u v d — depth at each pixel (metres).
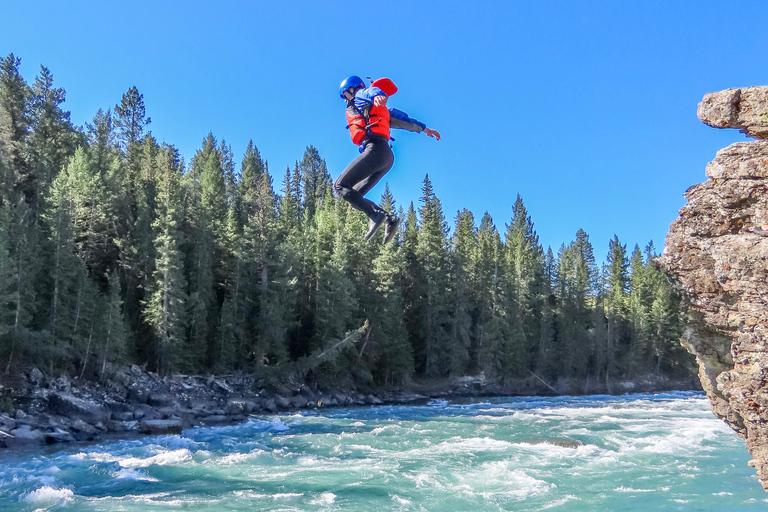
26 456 18.84
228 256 48.06
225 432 24.95
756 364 3.31
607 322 74.50
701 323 3.81
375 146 4.09
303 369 42.59
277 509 12.26
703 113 3.84
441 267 57.75
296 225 61.06
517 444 20.39
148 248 41.12
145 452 19.16
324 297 46.75
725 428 24.72
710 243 3.64
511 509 12.23
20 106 45.53
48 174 41.38
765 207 3.46
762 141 3.56
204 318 41.00
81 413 25.97
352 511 12.10
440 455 18.27
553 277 86.44
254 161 105.88
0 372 27.17
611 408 36.06
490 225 102.38
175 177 52.41
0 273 27.02
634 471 15.68
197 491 13.82
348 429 25.75
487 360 56.47
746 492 13.44
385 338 49.34
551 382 60.69
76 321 31.98
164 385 35.22
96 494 13.62
